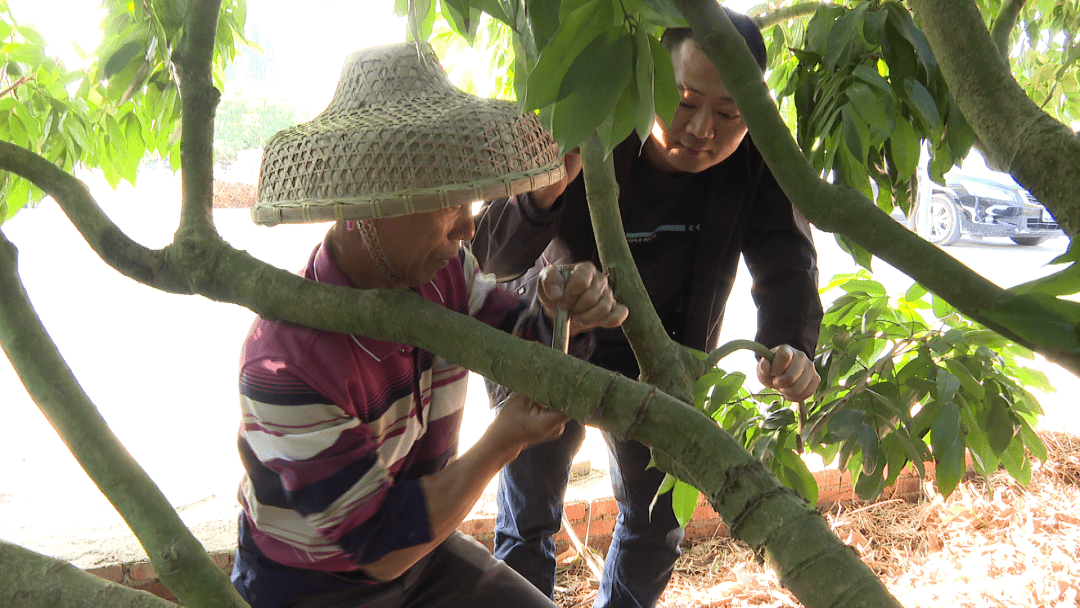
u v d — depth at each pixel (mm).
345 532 1055
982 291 566
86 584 672
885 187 1465
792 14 1795
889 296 2033
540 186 864
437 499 1028
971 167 8641
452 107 869
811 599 608
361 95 916
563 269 990
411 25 757
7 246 778
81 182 921
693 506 1450
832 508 3166
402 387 1198
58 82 2094
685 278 1756
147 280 889
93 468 711
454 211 1033
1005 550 2799
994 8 1923
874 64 1422
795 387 1272
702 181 1620
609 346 1781
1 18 2074
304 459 1045
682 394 924
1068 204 603
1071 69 2311
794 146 598
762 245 1728
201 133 881
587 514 2832
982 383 1700
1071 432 3711
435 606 1386
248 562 1271
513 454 1027
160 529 684
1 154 899
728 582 2680
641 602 1964
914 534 2971
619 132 707
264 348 1071
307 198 846
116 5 1954
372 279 1137
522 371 740
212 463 3438
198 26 865
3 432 3832
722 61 592
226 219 11336
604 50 646
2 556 680
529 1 664
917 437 1652
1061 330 544
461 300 1315
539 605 1419
